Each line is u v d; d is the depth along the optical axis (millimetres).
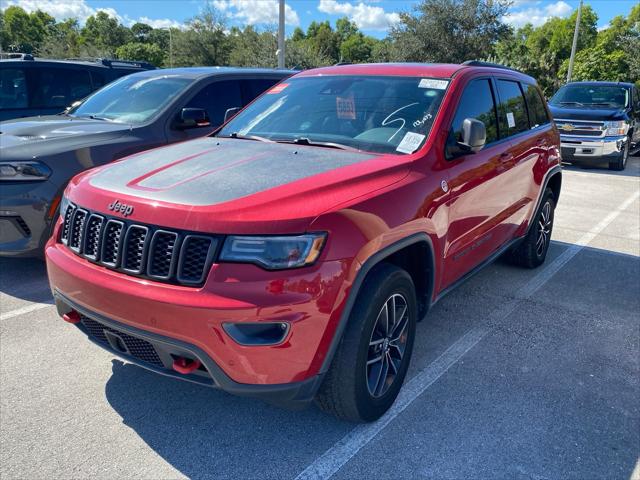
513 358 3787
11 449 2721
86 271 2666
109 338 2713
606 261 6105
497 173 4090
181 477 2580
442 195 3252
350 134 3559
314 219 2430
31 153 4645
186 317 2334
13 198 4551
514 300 4863
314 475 2611
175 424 2963
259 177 2750
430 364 3666
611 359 3822
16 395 3176
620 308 4754
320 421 3021
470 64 4207
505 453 2793
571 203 9320
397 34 29672
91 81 9000
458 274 3855
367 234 2592
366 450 2791
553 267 5840
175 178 2797
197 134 5926
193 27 43875
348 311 2537
